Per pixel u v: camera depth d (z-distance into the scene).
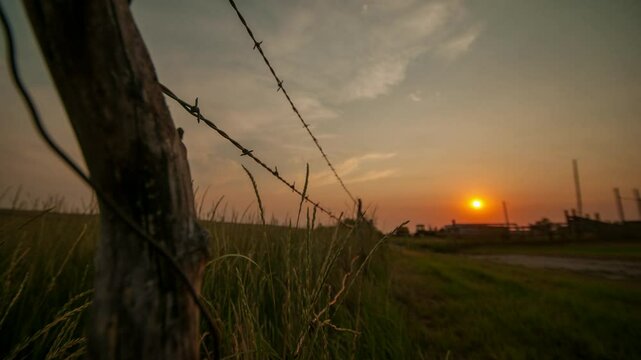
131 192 0.52
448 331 3.11
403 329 2.49
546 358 2.66
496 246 20.39
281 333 1.63
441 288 5.07
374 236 5.54
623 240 20.61
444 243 21.08
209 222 2.49
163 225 0.54
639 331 3.15
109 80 0.48
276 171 1.60
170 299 0.53
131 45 0.51
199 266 0.59
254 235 2.55
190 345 0.56
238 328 1.43
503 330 3.20
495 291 4.95
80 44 0.46
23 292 1.71
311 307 1.42
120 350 0.51
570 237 23.05
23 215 2.22
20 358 1.50
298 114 2.25
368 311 2.46
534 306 3.95
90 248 2.43
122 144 0.50
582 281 6.06
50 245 2.25
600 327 3.26
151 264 0.52
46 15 0.44
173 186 0.56
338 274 2.97
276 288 2.18
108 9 0.48
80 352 1.29
